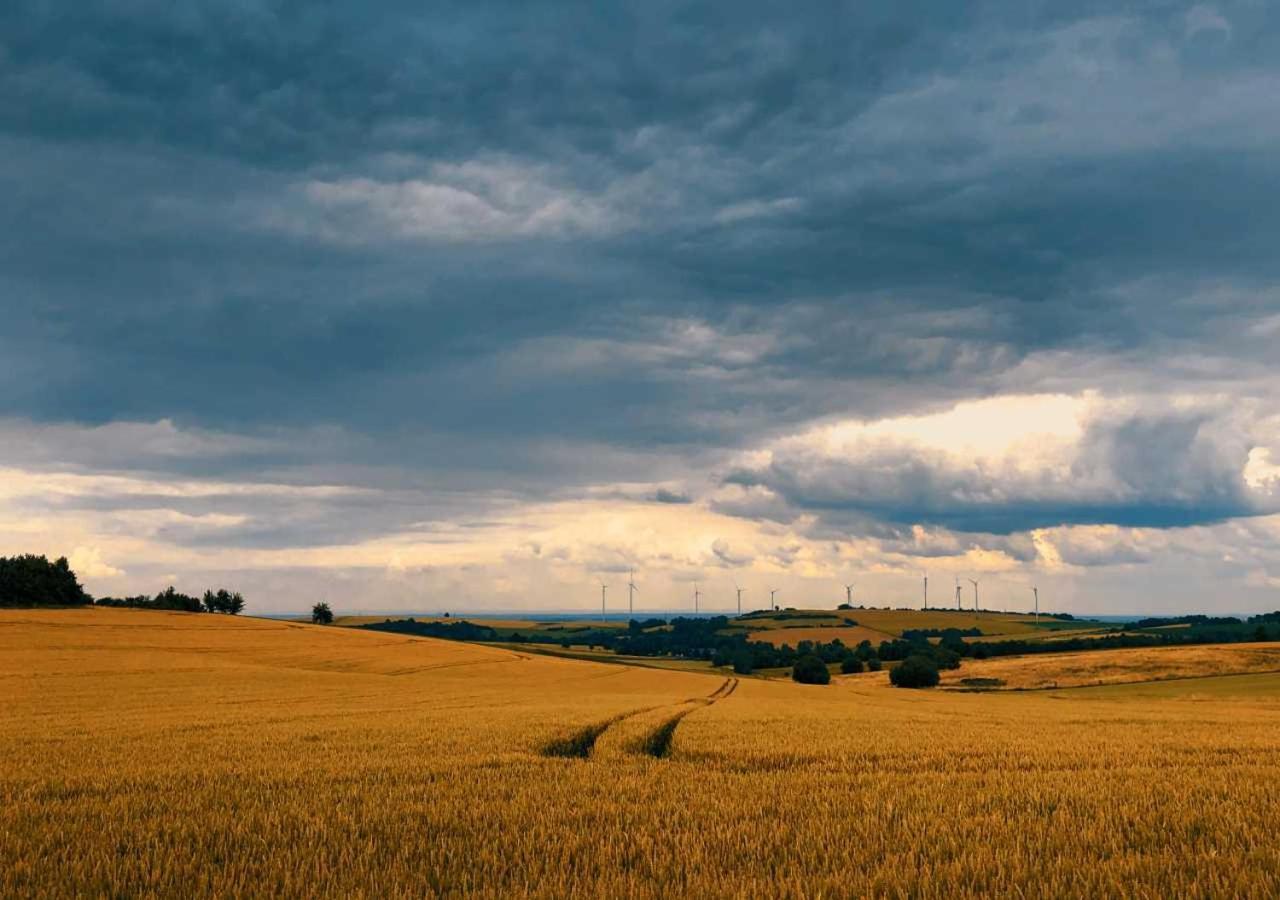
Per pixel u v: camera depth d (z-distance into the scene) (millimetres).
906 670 99625
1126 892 7219
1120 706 46969
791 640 172125
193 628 107625
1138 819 10180
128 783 13734
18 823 10477
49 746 19609
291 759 16953
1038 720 30938
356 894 7355
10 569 124938
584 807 11297
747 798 12008
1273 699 56656
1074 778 14094
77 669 62656
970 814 10914
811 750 18344
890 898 7352
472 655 97750
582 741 21453
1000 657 127500
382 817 10750
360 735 21906
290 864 8352
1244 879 7371
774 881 7742
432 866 8391
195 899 7438
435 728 23812
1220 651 97500
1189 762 16703
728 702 42656
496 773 14742
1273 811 10766
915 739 21312
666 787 13133
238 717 29172
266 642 99625
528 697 44500
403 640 112375
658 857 8477
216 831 10000
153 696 42500
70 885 7773
